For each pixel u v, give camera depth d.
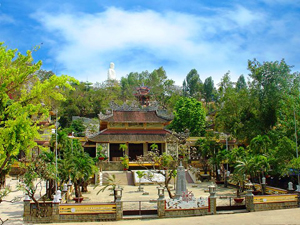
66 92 109.88
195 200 29.06
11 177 53.12
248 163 39.06
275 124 59.00
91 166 39.50
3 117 22.08
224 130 64.25
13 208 33.34
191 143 73.12
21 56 22.69
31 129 21.92
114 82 140.50
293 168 37.97
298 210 27.98
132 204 34.41
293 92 53.09
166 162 39.53
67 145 45.50
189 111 82.75
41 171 30.23
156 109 73.44
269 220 23.75
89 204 27.47
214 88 137.12
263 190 36.81
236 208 30.20
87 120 102.19
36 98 23.41
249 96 62.34
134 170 56.72
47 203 27.31
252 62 62.16
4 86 21.67
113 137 66.81
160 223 24.59
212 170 60.62
